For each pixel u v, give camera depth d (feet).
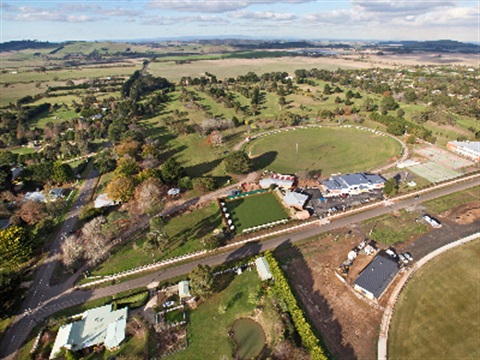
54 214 309.83
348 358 171.42
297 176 367.25
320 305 204.23
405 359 170.50
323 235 270.26
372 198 322.14
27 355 180.65
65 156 448.65
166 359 175.94
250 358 174.70
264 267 228.43
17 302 213.05
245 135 510.99
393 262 228.63
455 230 268.21
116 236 272.92
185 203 323.98
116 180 322.96
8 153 423.23
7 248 232.32
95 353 180.55
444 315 194.18
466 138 448.65
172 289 221.66
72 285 229.25
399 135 485.97
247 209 313.53
